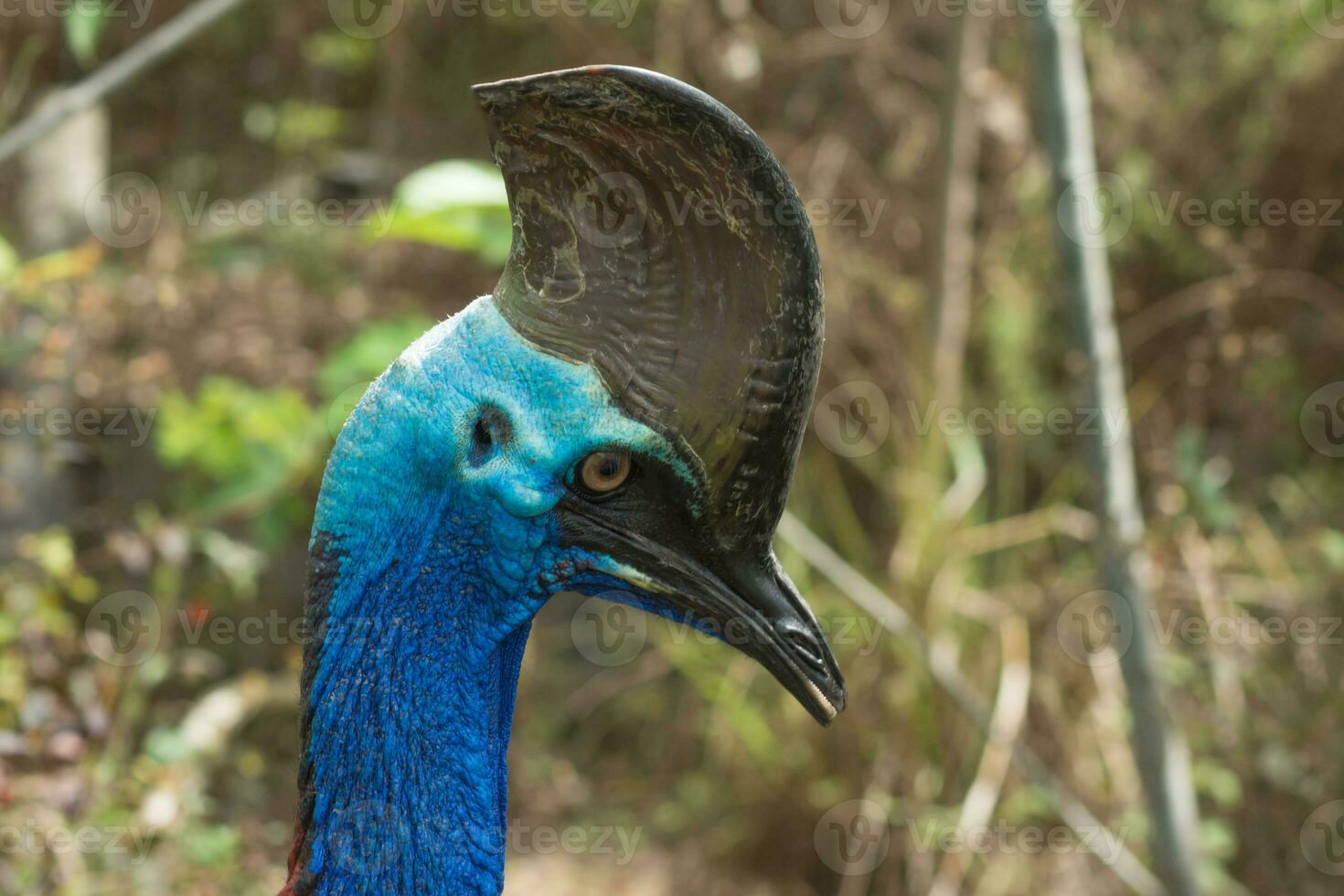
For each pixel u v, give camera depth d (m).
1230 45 12.71
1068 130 7.21
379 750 3.27
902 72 12.12
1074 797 9.98
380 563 3.25
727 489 3.04
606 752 11.65
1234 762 10.02
